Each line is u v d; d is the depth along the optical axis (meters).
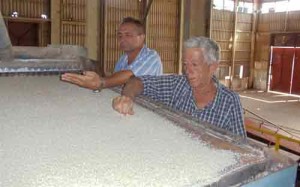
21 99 1.13
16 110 0.99
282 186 0.69
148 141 0.79
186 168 0.65
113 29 8.49
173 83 1.37
